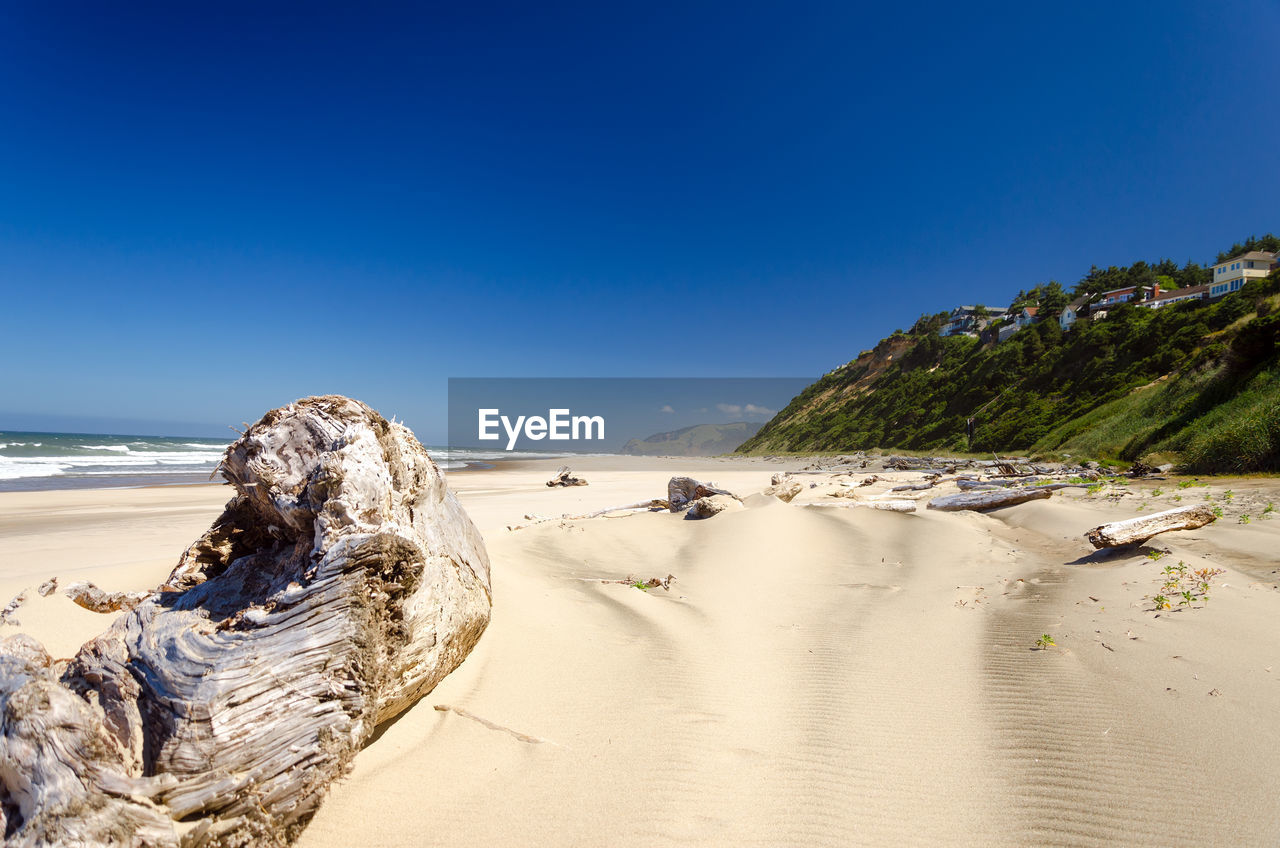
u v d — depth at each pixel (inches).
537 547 349.1
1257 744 119.9
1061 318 2615.7
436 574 148.7
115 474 1152.8
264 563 149.3
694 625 214.7
